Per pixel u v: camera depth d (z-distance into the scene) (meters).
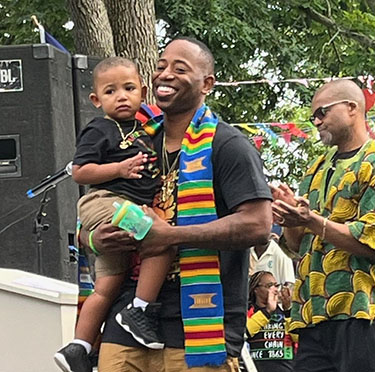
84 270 4.28
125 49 8.73
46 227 6.30
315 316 4.97
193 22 14.25
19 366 4.64
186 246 4.01
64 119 6.84
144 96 4.40
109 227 4.02
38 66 6.71
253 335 6.75
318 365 5.02
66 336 4.65
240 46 14.77
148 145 4.23
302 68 15.70
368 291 4.88
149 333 4.01
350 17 14.52
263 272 6.73
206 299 4.00
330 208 4.99
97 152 4.17
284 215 4.71
